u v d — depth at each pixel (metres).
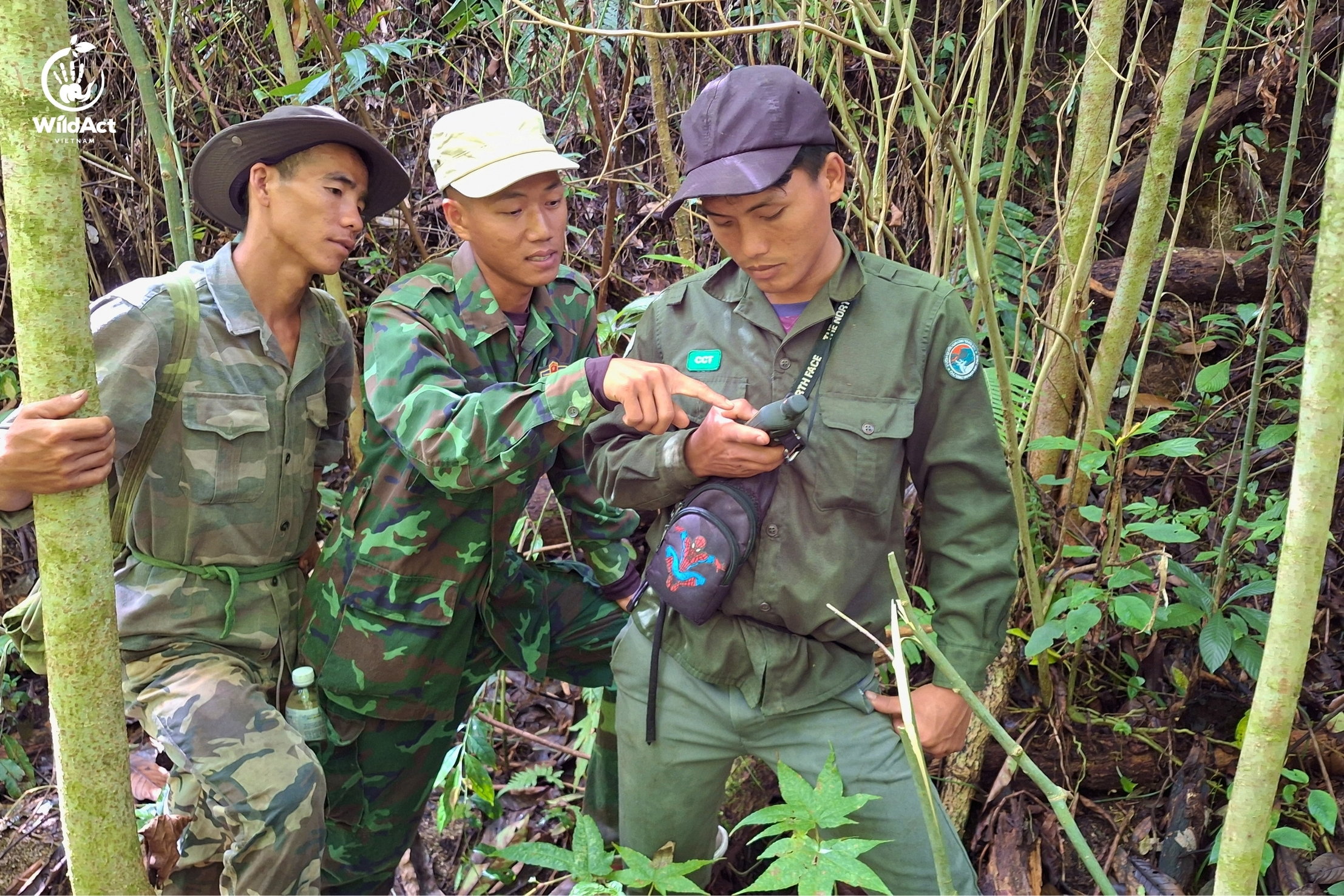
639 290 2.99
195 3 3.18
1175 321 2.98
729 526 1.51
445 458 1.51
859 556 1.54
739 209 1.41
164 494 1.72
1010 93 3.00
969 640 1.55
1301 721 2.24
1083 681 2.42
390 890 2.27
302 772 1.66
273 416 1.79
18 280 1.09
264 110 3.21
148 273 3.56
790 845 1.24
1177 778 2.24
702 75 3.05
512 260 1.77
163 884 1.65
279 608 1.89
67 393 1.13
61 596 1.16
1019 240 2.71
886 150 2.29
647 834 1.76
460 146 1.70
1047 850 2.23
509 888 2.46
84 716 1.18
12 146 1.05
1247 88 2.91
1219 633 2.05
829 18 2.28
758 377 1.58
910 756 0.99
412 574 1.85
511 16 3.02
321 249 1.72
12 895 2.70
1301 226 2.81
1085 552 2.15
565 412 1.42
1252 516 2.58
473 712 2.56
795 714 1.60
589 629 2.18
